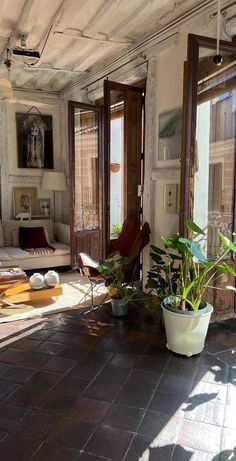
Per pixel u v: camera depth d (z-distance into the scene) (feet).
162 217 13.08
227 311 11.22
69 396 7.42
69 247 18.13
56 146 21.52
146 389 7.68
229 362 8.83
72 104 16.55
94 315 11.96
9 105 19.94
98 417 6.78
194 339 8.96
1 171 20.11
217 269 9.72
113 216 16.17
